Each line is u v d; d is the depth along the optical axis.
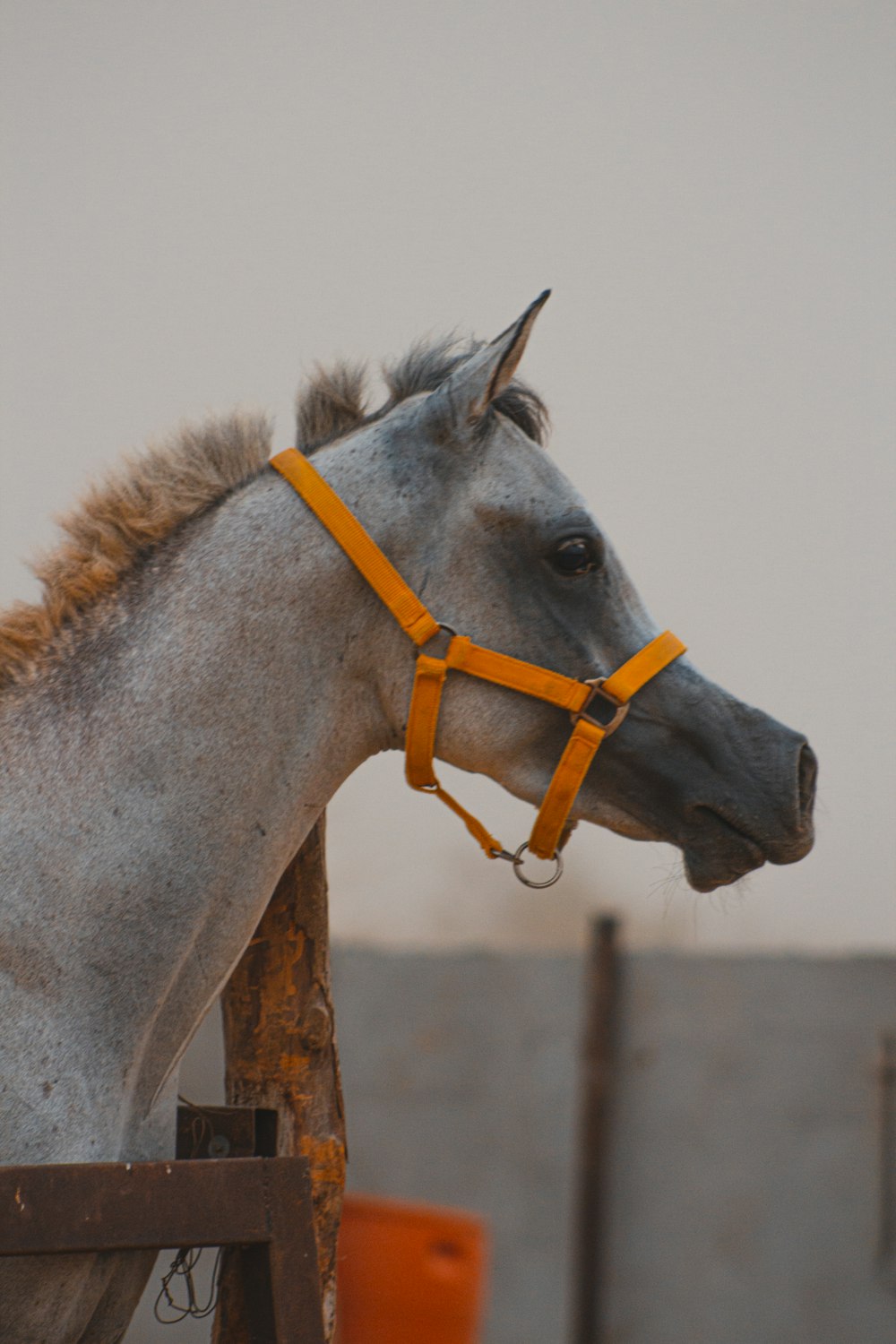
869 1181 12.58
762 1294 12.49
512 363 4.31
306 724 4.23
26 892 3.75
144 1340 11.17
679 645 4.51
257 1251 3.75
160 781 3.96
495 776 4.47
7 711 3.96
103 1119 3.79
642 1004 13.30
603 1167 12.87
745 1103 12.91
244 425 4.44
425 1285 9.23
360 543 4.24
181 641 4.07
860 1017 12.91
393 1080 13.48
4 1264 3.58
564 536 4.36
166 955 3.94
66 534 4.25
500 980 13.54
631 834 4.53
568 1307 12.68
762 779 4.33
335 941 13.91
